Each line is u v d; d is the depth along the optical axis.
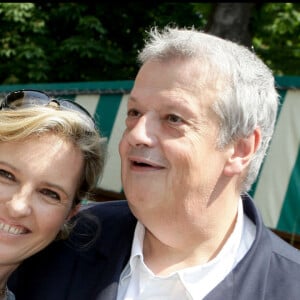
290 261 1.57
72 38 10.57
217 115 1.51
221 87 1.51
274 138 4.16
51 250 1.86
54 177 1.63
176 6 10.84
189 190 1.53
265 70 1.61
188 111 1.49
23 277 1.84
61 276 1.77
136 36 11.73
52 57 10.84
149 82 1.53
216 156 1.54
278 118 4.16
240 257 1.64
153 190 1.53
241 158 1.59
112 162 4.84
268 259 1.57
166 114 1.50
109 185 4.81
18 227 1.64
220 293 1.52
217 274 1.61
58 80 11.16
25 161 1.60
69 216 1.80
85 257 1.79
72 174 1.67
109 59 10.70
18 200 1.61
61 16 10.99
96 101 5.15
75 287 1.73
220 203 1.59
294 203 4.00
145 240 1.76
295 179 4.04
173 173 1.51
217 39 1.58
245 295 1.50
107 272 1.70
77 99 5.29
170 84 1.50
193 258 1.67
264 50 9.73
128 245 1.76
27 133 1.58
